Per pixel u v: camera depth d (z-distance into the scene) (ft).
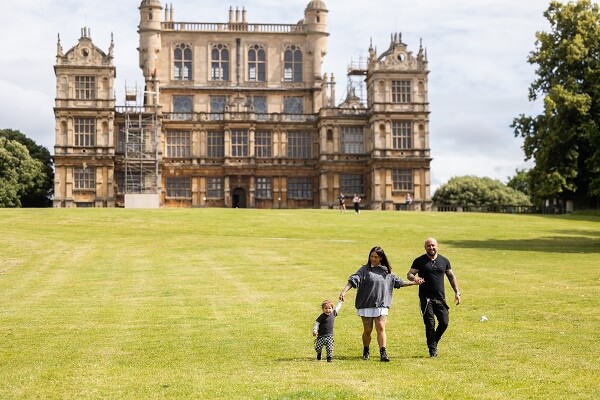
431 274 71.10
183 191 392.47
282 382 60.49
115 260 153.17
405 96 385.09
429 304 70.69
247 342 77.30
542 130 324.39
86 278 129.08
